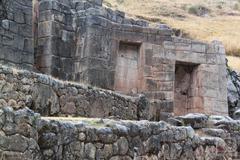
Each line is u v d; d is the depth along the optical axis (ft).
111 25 76.64
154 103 78.07
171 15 187.11
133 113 66.80
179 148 38.86
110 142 32.14
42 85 51.08
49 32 71.82
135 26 79.10
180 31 157.99
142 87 78.79
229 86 93.30
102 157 31.48
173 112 79.05
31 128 26.73
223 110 83.87
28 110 26.96
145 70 79.15
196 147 41.34
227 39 152.97
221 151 45.16
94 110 58.59
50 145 28.12
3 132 25.39
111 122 34.06
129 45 79.51
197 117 58.70
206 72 83.82
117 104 63.05
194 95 83.87
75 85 56.03
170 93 79.87
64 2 75.97
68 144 29.35
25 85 49.01
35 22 73.00
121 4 191.11
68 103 54.75
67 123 29.73
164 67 80.59
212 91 83.76
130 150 33.65
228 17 201.36
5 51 63.72
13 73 47.83
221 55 84.99
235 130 56.90
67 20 74.49
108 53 75.56
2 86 46.57
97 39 74.28
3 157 25.27
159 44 80.79
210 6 213.46
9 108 26.14
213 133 54.29
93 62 73.36
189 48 82.94
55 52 72.13
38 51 72.18
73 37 74.90
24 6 67.26
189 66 84.94
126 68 78.69
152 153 35.81
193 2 217.77
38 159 27.07
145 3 196.13
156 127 36.50
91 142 30.86
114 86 76.28
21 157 26.02
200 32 161.48
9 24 64.64
